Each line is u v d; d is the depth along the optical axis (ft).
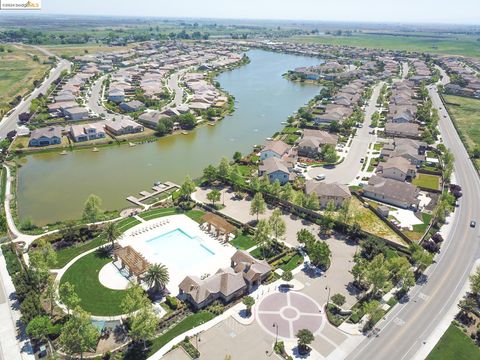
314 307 292.81
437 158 588.09
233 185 488.02
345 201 404.98
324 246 335.67
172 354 248.32
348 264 345.72
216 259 349.61
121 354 245.24
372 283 301.43
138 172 537.65
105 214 413.80
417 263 340.39
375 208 435.53
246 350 253.03
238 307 291.38
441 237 380.78
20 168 538.47
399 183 463.01
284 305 293.43
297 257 353.92
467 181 518.37
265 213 430.61
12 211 418.10
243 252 338.75
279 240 379.96
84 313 237.66
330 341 262.26
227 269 315.99
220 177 500.74
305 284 317.83
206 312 285.02
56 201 450.71
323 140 627.87
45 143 608.60
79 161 569.64
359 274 312.71
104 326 268.41
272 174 492.95
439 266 345.31
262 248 361.71
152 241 371.76
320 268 339.36
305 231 362.12
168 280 303.27
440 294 310.86
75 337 231.09
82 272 322.34
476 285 301.63
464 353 256.11
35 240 361.10
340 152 614.34
